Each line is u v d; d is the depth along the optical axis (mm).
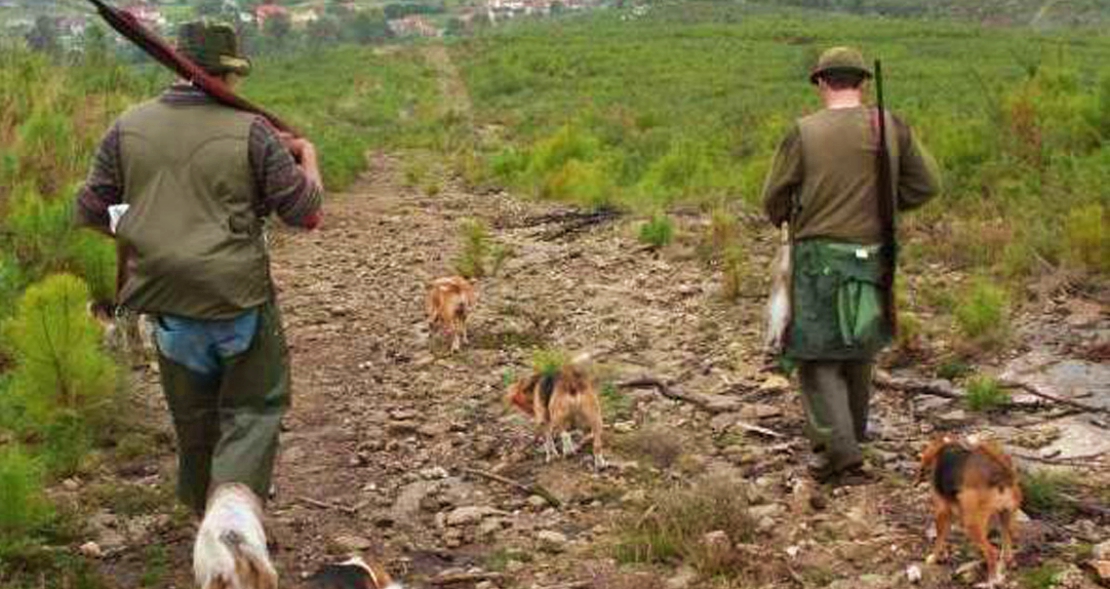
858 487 5879
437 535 5816
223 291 4496
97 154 4633
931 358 7844
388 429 7359
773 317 6027
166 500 6137
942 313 8930
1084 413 6723
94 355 7004
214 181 4488
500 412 7633
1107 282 9117
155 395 7926
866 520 5504
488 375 8477
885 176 5840
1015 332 8125
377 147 33469
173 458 6855
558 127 33562
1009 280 9430
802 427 6895
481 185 21078
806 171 5918
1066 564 4859
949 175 13164
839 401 5949
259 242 4641
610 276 11336
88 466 6598
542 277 11539
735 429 6902
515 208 17031
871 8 111375
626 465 6508
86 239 9359
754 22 84688
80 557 5496
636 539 5438
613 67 57875
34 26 25438
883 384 7355
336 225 15562
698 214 14805
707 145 21266
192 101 4562
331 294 11281
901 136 5945
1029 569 4867
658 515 5543
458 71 67562
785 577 5047
